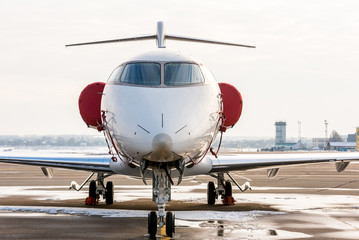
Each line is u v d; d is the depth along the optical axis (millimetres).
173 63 31484
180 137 27656
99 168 41750
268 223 34594
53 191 60000
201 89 30609
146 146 27516
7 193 57188
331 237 29391
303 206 44469
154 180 31453
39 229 32094
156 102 28734
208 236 29641
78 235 30062
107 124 31297
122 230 31797
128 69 31391
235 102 39375
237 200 49625
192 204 46375
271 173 48906
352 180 77812
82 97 38812
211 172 41156
